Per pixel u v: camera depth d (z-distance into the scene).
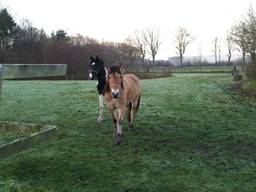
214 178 5.33
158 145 7.14
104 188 4.95
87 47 38.66
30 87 19.61
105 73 9.33
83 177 5.37
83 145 7.08
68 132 8.17
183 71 46.69
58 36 46.75
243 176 5.42
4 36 41.41
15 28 43.16
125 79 7.92
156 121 9.45
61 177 5.36
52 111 10.96
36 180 5.23
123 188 4.95
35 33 45.00
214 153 6.61
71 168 5.72
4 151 2.71
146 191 4.86
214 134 8.08
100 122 9.29
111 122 9.30
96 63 9.24
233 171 5.64
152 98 14.24
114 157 6.31
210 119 9.79
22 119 9.73
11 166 5.79
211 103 12.81
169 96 15.05
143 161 6.09
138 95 8.84
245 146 7.13
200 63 67.38
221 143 7.34
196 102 13.08
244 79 20.75
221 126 8.91
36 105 12.18
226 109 11.44
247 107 11.84
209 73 41.56
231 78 28.17
